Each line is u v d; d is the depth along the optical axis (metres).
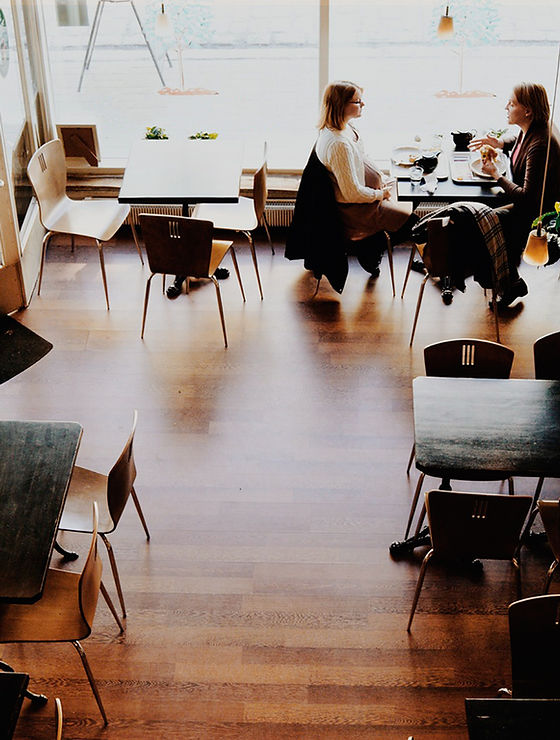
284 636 4.04
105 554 4.42
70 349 5.76
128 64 6.91
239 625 4.08
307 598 4.20
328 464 4.91
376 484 4.79
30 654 3.96
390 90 6.98
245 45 6.84
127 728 3.68
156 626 4.07
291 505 4.67
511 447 4.00
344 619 4.11
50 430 3.97
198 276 5.61
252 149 7.16
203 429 5.13
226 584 4.27
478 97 6.92
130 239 6.96
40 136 6.98
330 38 6.76
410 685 3.84
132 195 5.80
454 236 5.46
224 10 6.71
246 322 6.02
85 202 6.42
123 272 6.55
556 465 3.91
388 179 6.48
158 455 4.97
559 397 4.30
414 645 4.00
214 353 5.73
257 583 4.27
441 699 3.79
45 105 6.88
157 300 6.24
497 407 4.23
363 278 6.48
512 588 4.26
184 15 6.72
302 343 5.82
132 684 3.84
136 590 4.24
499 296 6.12
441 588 4.25
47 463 3.79
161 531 4.53
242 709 3.75
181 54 6.89
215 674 3.88
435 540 3.81
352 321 6.03
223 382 5.48
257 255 6.77
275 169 7.10
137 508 4.38
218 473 4.85
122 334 5.90
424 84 6.95
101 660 3.93
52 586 3.67
